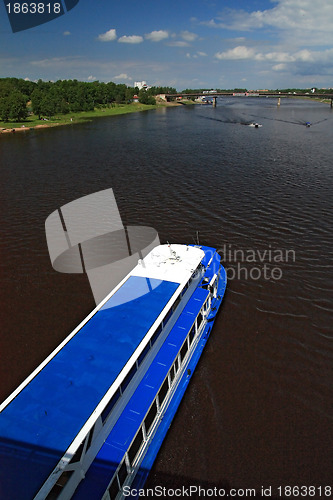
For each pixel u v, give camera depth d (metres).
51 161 83.19
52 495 13.37
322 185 57.38
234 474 17.12
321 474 16.95
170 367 19.33
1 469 12.94
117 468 14.62
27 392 15.73
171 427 19.31
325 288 30.52
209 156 83.75
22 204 53.53
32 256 37.91
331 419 19.55
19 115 159.62
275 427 19.17
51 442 13.70
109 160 82.62
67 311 29.02
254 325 26.50
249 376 22.31
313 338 25.17
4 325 27.52
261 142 99.88
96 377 16.42
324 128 123.94
